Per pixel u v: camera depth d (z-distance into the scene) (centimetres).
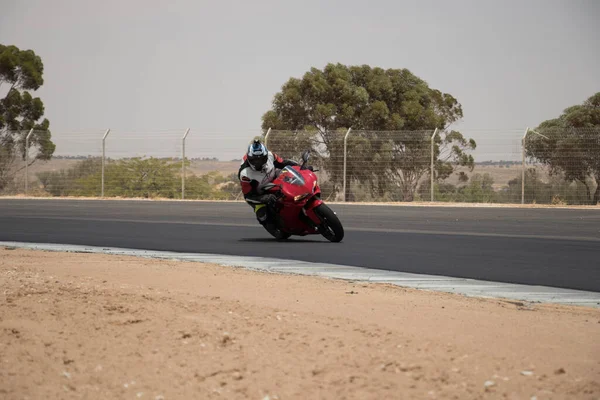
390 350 1812
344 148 10750
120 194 11906
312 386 1570
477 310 2441
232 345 1862
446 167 10700
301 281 3116
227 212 8362
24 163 12438
